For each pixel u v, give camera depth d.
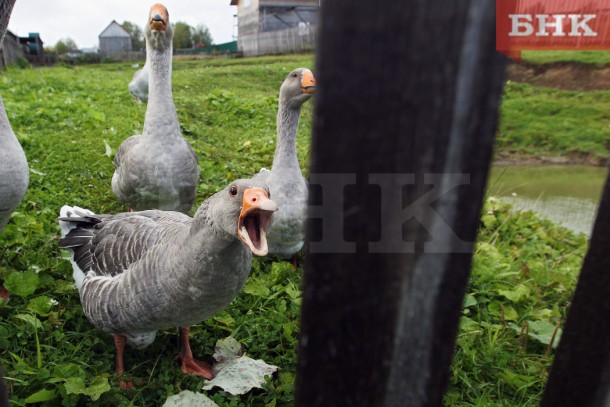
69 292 3.62
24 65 22.25
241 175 6.45
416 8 0.70
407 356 0.87
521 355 3.48
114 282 2.80
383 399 0.91
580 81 11.73
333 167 0.79
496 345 3.51
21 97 10.10
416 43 0.71
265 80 15.59
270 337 3.37
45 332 3.17
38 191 5.08
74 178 5.65
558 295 4.50
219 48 33.19
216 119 9.48
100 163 6.23
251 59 23.02
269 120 9.62
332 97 0.76
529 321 3.86
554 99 11.30
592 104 11.26
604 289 0.94
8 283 3.40
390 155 0.76
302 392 0.96
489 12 0.70
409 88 0.73
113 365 3.09
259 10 24.98
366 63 0.73
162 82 4.10
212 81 14.98
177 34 48.84
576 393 1.03
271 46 24.31
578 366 1.02
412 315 0.84
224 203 2.28
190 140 7.71
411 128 0.75
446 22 0.70
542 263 5.11
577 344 1.01
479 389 3.13
